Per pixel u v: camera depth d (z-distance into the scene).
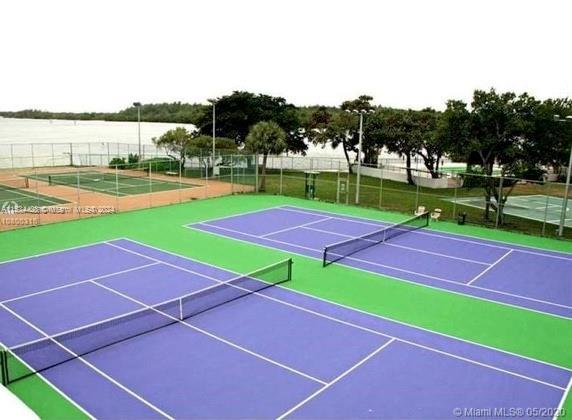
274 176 50.97
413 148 49.69
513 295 17.91
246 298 16.75
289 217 30.19
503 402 11.12
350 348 13.46
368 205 35.12
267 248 23.06
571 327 15.32
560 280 19.66
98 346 13.09
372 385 11.65
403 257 22.20
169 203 33.38
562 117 27.92
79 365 12.15
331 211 32.44
